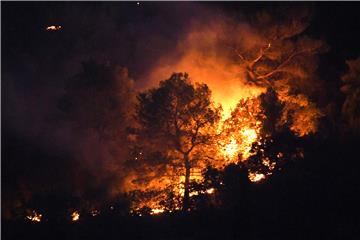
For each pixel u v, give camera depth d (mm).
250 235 15547
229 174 17484
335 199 16422
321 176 17875
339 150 19656
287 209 16406
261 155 19234
